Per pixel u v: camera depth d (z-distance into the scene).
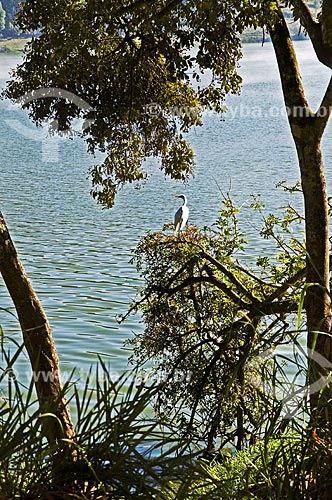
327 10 7.55
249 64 100.25
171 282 12.73
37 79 11.97
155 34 10.66
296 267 12.00
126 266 27.78
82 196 44.34
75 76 11.72
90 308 23.25
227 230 13.21
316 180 8.18
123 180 12.71
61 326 21.66
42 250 30.59
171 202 40.53
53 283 25.89
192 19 9.00
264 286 12.49
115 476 3.46
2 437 3.43
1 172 56.62
